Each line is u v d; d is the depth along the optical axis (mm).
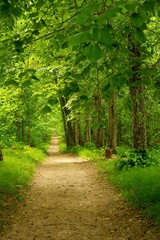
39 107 5828
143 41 3436
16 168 16828
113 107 25703
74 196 12453
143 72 4789
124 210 9727
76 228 8359
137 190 10938
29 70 5566
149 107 17922
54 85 6473
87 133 39938
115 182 13641
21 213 9742
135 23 3283
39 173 19188
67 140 42406
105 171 17359
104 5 3762
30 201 11492
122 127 39531
